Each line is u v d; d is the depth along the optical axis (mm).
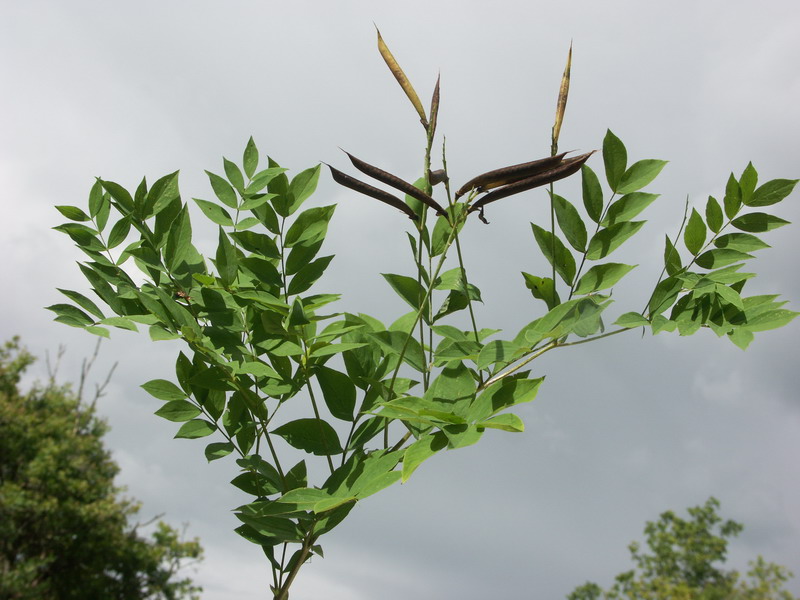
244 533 324
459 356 277
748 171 308
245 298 309
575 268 323
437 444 240
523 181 290
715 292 299
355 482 283
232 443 325
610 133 311
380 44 310
